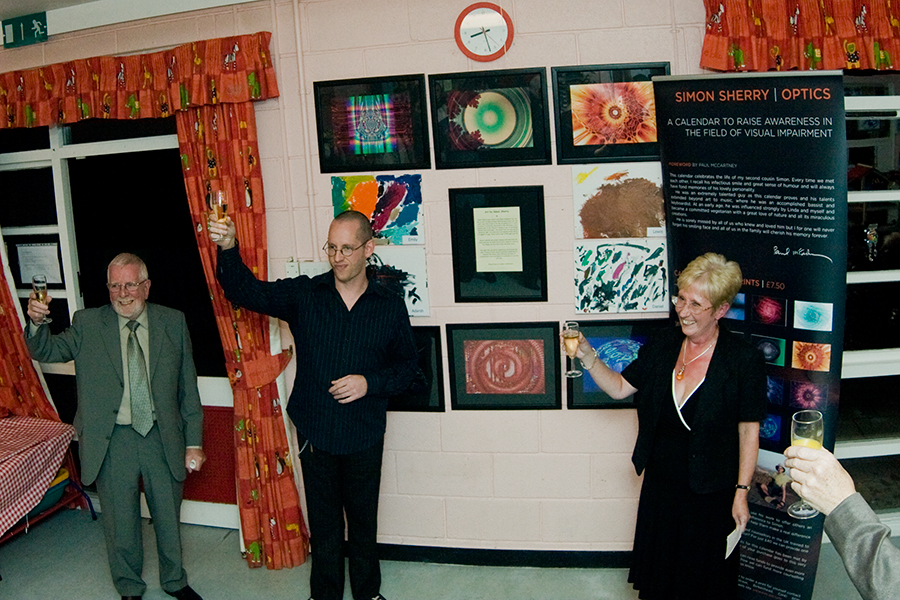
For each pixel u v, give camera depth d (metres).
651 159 2.79
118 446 2.74
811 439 1.58
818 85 2.38
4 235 3.73
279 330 3.14
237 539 3.43
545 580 2.99
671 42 2.75
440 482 3.11
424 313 3.00
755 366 2.21
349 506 2.74
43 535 3.51
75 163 3.54
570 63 2.79
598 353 2.93
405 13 2.86
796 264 2.49
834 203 2.40
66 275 3.64
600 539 3.04
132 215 3.48
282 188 3.07
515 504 3.07
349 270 2.53
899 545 3.00
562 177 2.84
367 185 2.97
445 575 3.06
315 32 2.93
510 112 2.83
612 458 2.98
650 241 2.83
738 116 2.50
